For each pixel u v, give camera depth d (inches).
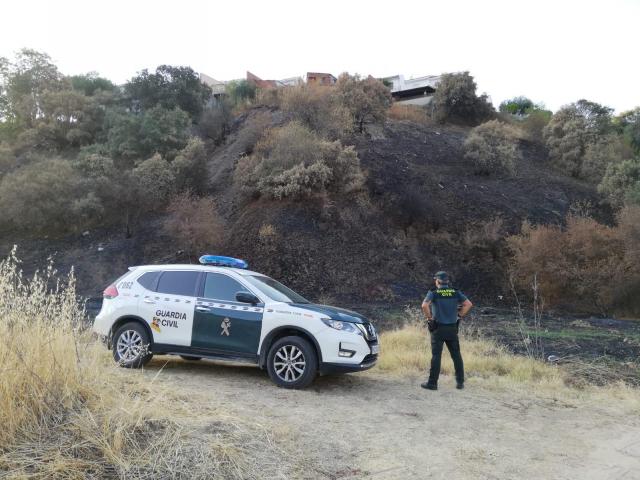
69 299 203.2
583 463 188.4
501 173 1332.4
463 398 280.8
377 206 1067.9
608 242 803.4
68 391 167.9
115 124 1378.0
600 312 804.6
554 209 1164.5
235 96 1806.1
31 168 1195.3
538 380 333.7
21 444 145.0
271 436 179.5
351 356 273.0
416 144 1437.0
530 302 882.1
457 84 1801.2
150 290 311.4
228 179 1226.6
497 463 182.1
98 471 137.9
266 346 282.7
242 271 316.2
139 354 300.2
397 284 911.7
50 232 1151.6
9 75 1675.7
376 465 170.4
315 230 984.9
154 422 167.5
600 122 1536.7
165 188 1159.6
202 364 344.8
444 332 300.0
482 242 1001.5
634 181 1171.3
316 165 1045.2
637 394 299.9
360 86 1405.0
